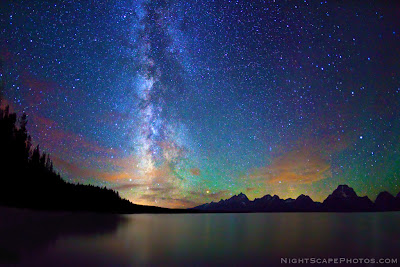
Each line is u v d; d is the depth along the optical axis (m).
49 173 43.31
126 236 13.50
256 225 20.80
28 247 10.12
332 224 21.55
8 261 8.03
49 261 8.06
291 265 7.75
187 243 11.52
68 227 17.45
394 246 10.73
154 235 14.07
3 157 37.91
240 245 11.05
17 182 36.09
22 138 41.81
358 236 13.75
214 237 13.41
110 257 8.66
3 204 27.66
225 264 7.90
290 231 16.20
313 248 10.32
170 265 7.79
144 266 7.64
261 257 8.83
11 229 16.14
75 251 9.50
